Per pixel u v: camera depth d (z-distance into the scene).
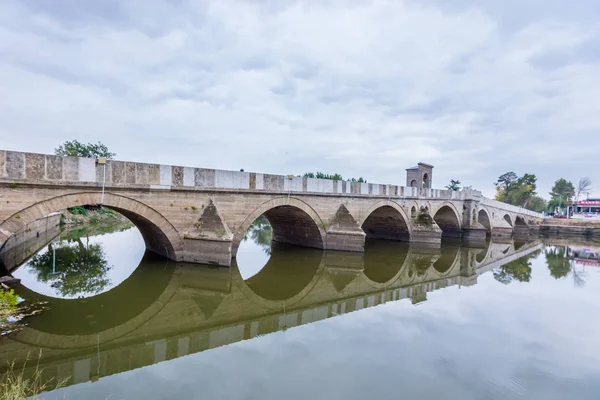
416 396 6.72
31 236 21.62
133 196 14.15
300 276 17.55
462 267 21.78
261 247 26.39
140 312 11.66
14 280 13.18
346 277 17.81
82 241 25.92
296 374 7.47
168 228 15.48
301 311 12.27
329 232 23.05
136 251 21.36
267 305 12.91
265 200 18.95
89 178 12.79
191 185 15.77
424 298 14.21
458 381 7.36
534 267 22.64
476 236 36.56
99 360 8.17
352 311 12.28
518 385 7.27
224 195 17.08
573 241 43.09
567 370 7.98
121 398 6.41
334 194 23.06
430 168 41.41
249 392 6.70
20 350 8.53
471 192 37.19
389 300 13.86
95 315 11.24
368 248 27.12
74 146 48.81
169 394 6.59
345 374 7.53
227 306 12.61
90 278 15.25
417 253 25.80
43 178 11.72
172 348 8.91
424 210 31.09
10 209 11.12
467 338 9.75
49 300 12.16
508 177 88.31
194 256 16.02
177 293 13.73
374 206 26.55
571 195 91.19
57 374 7.41
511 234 43.00
